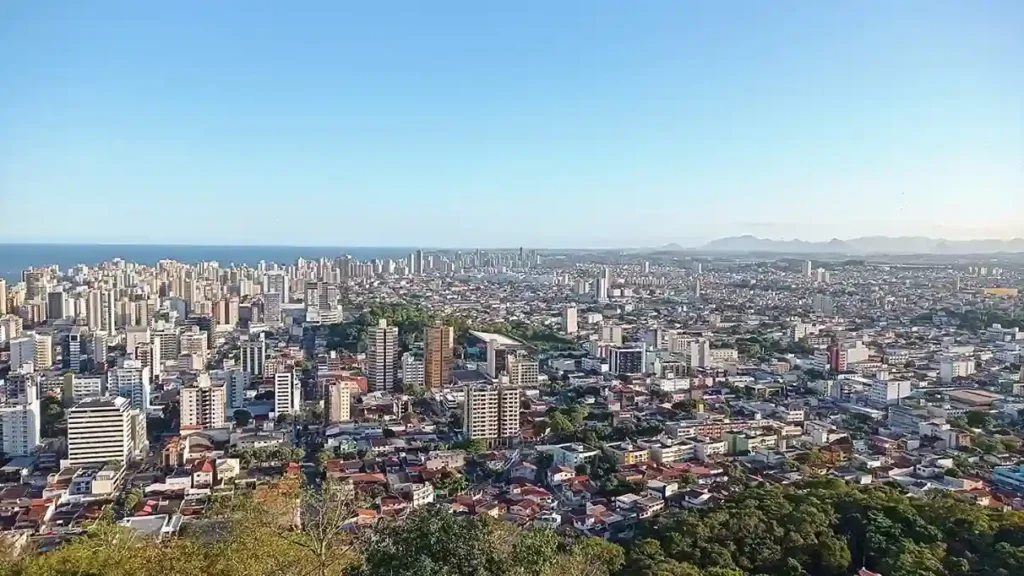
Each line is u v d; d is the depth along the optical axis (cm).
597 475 14600
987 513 9812
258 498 6278
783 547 9256
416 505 12444
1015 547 8475
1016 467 13812
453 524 4947
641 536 10400
